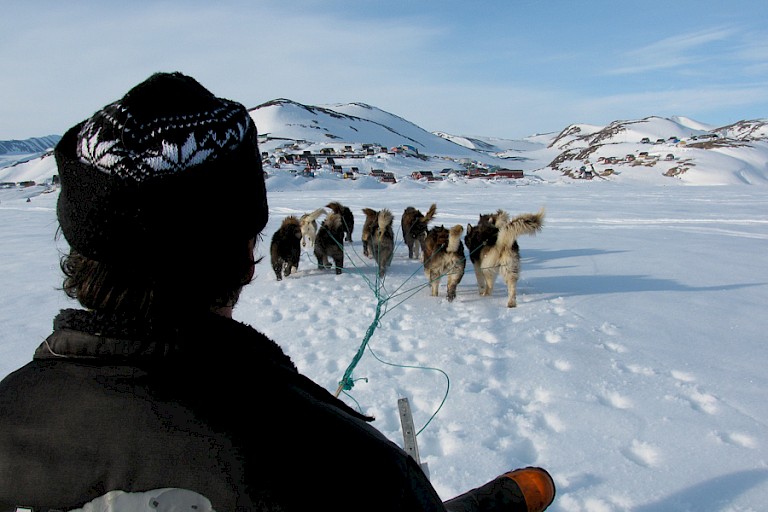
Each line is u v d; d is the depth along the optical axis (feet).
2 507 2.66
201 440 2.54
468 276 31.12
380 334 19.84
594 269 31.78
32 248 44.45
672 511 9.75
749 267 31.17
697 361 16.62
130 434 2.55
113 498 2.52
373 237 32.22
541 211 23.02
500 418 13.24
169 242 2.70
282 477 2.54
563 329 20.04
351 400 14.29
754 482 10.45
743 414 13.17
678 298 24.44
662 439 12.14
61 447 2.60
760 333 19.20
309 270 32.99
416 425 13.05
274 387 2.88
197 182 2.73
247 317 22.56
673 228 50.65
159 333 2.75
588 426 12.82
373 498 2.69
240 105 3.27
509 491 6.77
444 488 10.57
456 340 19.07
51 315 22.66
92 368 2.71
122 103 2.79
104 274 2.80
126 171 2.61
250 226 3.16
